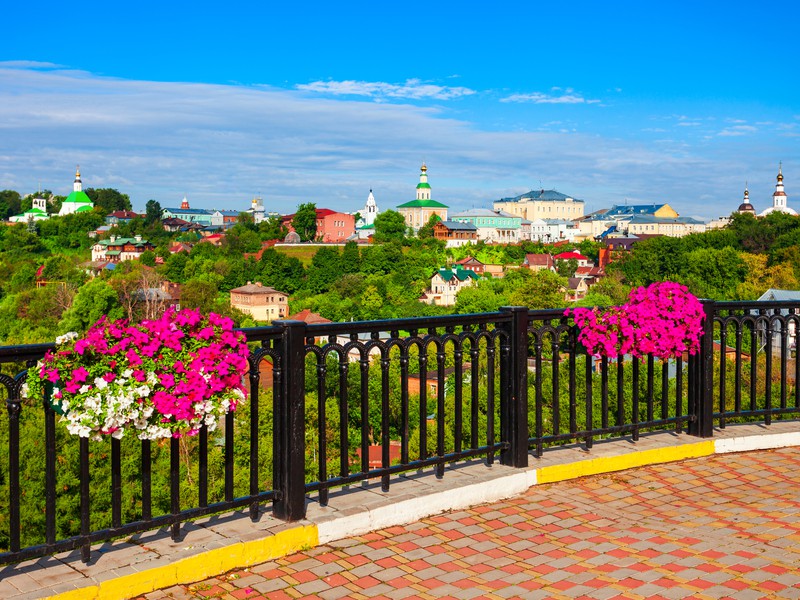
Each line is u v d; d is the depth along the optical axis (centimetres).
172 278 12538
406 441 524
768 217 12150
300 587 398
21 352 364
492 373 566
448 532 478
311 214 18100
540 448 595
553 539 466
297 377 455
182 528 444
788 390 1611
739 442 670
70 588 366
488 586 399
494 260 15388
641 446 637
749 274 10038
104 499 1766
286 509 455
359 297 10344
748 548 445
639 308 611
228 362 405
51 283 9444
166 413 383
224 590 394
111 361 375
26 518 1653
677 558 432
